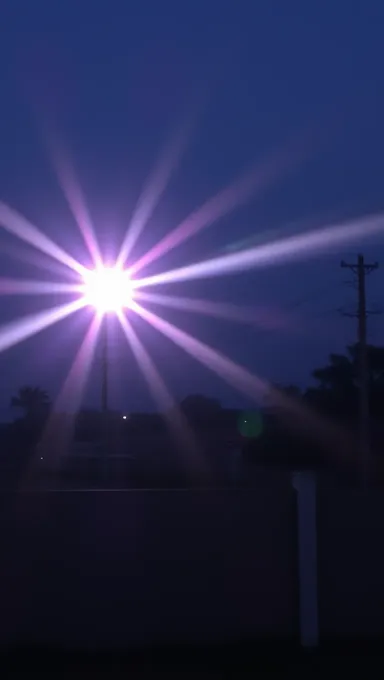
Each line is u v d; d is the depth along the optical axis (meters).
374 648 12.16
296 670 11.34
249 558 12.24
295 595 12.25
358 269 40.47
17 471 41.62
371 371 54.81
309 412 53.25
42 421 56.66
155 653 11.96
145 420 59.66
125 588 12.05
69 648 11.91
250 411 55.44
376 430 50.66
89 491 12.10
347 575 12.35
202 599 12.14
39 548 11.98
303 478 12.30
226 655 11.92
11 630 11.85
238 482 37.06
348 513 12.41
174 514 12.19
